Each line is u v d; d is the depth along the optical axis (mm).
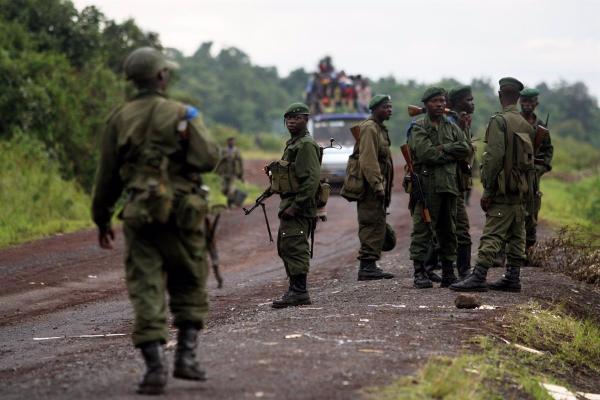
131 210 13016
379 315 20266
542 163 26578
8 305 26500
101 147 13547
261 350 15812
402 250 37625
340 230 47344
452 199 24484
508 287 24234
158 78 13555
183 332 13562
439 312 20859
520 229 23875
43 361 17734
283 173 22031
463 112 26578
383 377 14000
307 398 12695
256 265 35719
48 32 67375
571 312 23391
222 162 62688
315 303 23109
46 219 48250
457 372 14078
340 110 85125
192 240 13414
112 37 73812
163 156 13102
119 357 16891
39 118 57719
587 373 18516
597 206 55188
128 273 13336
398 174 98688
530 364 17484
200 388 13281
